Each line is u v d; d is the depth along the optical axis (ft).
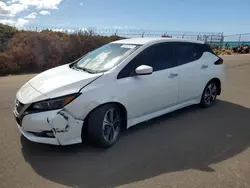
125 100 12.94
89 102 11.55
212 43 96.78
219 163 11.21
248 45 94.43
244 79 30.94
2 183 9.64
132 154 11.92
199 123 15.92
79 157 11.58
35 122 11.07
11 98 20.98
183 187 9.45
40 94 11.37
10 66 35.14
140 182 9.76
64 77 12.59
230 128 15.20
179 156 11.77
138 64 13.76
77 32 47.47
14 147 12.37
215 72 18.90
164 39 15.81
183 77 16.22
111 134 12.71
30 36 39.65
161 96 14.96
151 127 15.17
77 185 9.59
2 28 47.78
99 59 14.62
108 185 9.59
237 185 9.61
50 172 10.40
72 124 11.33
